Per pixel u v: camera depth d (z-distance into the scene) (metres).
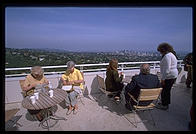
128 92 2.36
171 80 2.65
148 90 2.02
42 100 2.09
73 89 2.78
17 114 2.70
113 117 2.57
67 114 2.68
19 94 3.20
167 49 2.61
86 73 3.70
